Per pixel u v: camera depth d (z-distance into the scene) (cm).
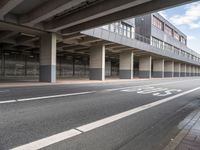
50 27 2180
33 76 4141
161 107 978
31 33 2417
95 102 1044
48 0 1617
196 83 3158
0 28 2206
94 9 1644
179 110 913
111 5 1500
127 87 2038
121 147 459
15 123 610
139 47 3894
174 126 645
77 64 5331
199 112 856
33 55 4188
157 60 5872
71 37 2562
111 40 3052
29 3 1677
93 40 2877
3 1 1484
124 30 3653
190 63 8275
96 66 3262
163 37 5825
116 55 4972
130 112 836
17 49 3762
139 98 1252
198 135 529
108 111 838
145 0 1347
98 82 2697
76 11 1814
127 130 590
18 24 2033
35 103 941
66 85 2047
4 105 870
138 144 480
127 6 1446
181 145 456
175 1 1390
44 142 470
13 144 450
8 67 3719
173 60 6656
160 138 527
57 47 3528
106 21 1852
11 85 1762
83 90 1598
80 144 467
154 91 1711
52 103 959
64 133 539
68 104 952
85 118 705
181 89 2003
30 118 672
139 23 5125
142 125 649
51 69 2375
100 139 507
